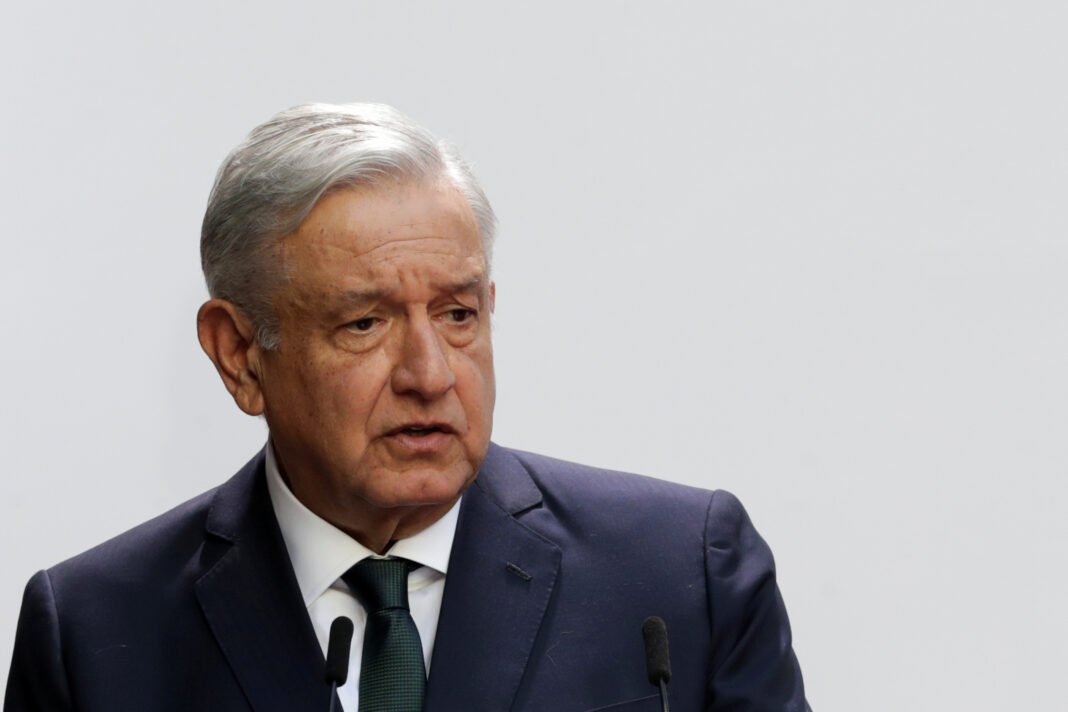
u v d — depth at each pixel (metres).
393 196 6.78
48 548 12.32
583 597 7.41
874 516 11.93
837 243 12.11
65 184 12.62
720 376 12.16
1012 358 11.83
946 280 11.95
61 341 12.50
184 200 12.62
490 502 7.62
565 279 12.29
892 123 12.11
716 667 7.47
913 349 11.96
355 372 6.75
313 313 6.80
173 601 7.43
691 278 12.23
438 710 6.96
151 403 12.48
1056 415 11.74
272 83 12.60
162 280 12.57
